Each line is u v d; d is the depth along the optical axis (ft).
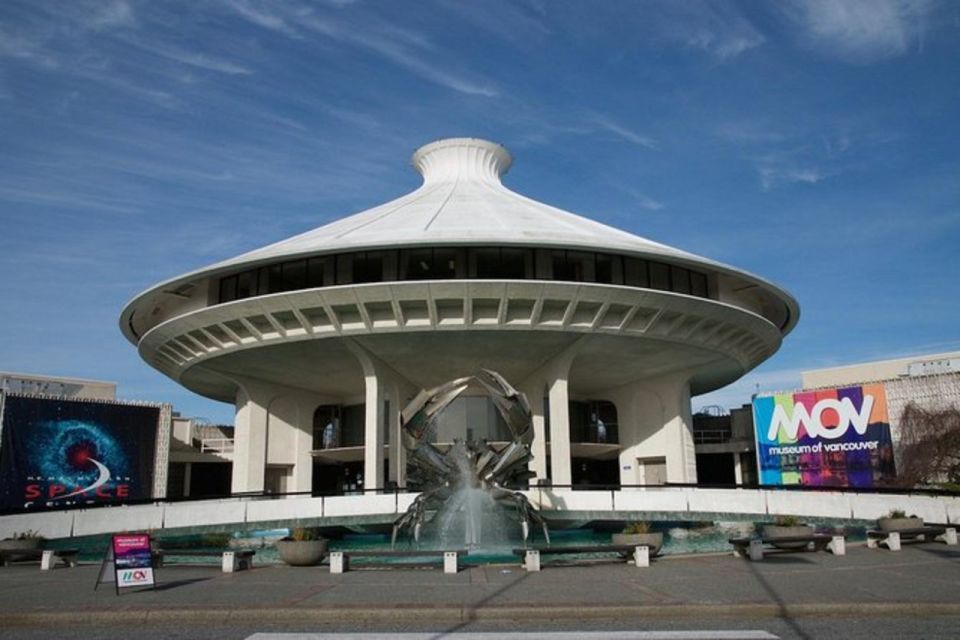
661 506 112.47
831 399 184.03
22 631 36.52
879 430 175.52
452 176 176.35
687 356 143.54
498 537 97.91
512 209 145.59
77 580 54.60
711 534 108.47
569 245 114.73
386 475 148.56
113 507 103.96
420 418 100.48
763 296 147.43
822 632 33.73
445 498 97.45
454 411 151.43
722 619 37.17
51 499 164.76
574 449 169.07
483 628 35.55
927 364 209.97
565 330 121.80
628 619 37.37
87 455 171.94
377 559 75.87
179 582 51.03
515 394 99.81
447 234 115.75
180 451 215.51
